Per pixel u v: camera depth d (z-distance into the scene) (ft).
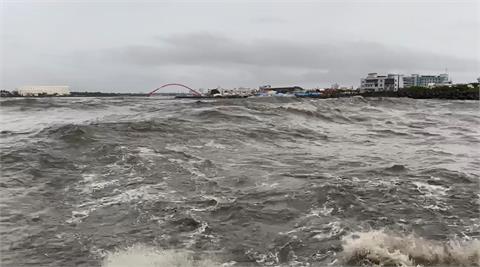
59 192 30.66
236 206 27.48
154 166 37.76
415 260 19.30
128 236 22.95
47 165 37.88
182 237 22.85
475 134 73.36
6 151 42.55
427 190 32.09
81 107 128.06
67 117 91.04
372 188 32.01
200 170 37.35
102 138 49.57
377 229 23.94
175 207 27.37
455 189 32.60
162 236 22.95
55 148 44.62
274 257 20.57
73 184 32.55
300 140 58.85
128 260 20.06
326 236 22.89
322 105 116.67
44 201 28.71
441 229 24.18
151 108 114.93
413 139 65.16
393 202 28.81
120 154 41.70
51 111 113.39
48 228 24.07
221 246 21.77
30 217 25.75
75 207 27.58
